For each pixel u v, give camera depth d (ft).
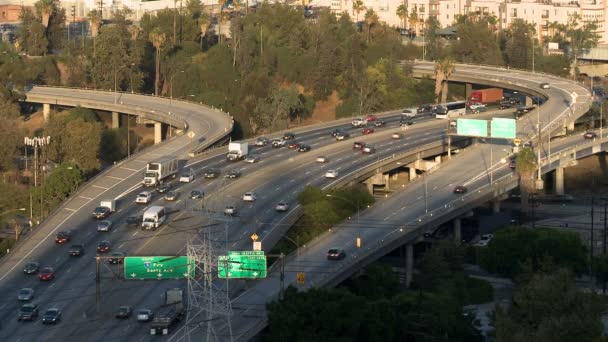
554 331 631.97
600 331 636.89
